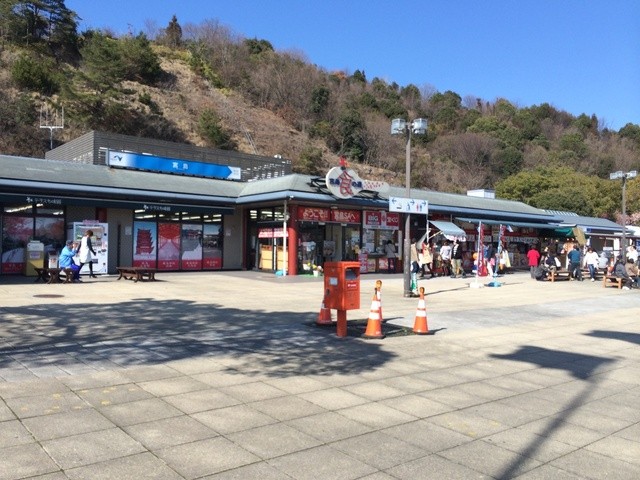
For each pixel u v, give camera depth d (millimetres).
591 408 6383
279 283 20219
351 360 8188
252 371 7262
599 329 12500
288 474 4203
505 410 6148
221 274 23688
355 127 75250
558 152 87938
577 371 8281
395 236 28156
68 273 17828
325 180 24344
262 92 80562
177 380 6652
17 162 20828
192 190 23750
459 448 4930
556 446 5094
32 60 53844
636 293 21031
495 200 34625
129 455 4406
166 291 16391
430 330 11164
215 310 12648
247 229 26406
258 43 94188
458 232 26938
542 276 26094
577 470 4551
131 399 5844
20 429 4844
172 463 4297
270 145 67688
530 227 31875
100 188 20734
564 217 37781
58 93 52781
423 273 25938
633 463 4738
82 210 21984
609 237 37844
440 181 75000
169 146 27516
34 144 46344
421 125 17438
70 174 21062
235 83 80438
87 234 18844
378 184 25438
